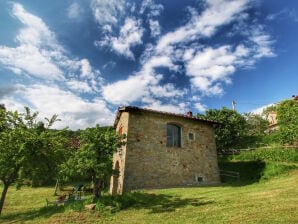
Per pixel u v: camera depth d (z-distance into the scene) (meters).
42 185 24.28
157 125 15.97
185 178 15.88
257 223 6.70
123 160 14.42
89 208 10.09
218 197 10.89
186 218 8.05
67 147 13.98
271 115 41.78
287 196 9.55
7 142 11.55
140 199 11.30
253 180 16.02
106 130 12.20
